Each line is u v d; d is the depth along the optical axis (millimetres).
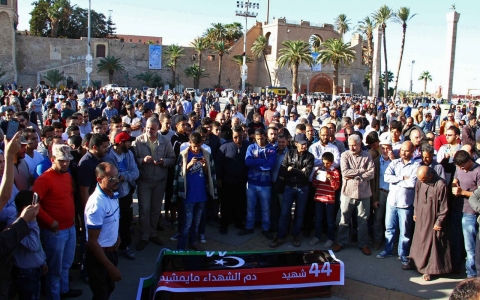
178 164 6848
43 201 4781
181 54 70125
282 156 7941
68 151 4883
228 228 8297
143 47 69250
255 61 76938
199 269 5145
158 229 8023
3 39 60188
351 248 7332
